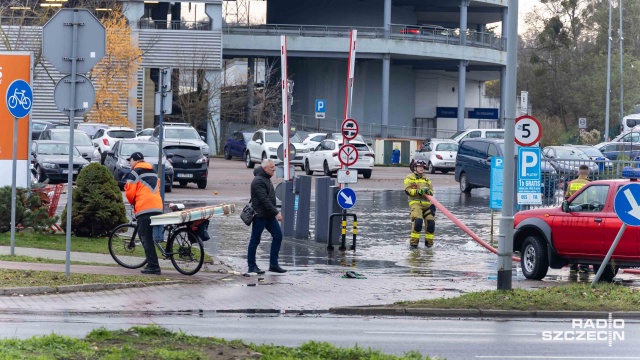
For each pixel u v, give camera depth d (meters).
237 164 113.19
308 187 45.81
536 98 185.00
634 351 21.92
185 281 32.44
